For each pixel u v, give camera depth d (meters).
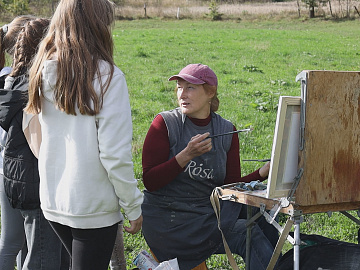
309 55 19.25
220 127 3.37
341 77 2.64
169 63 16.75
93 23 2.59
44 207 2.69
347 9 41.28
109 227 2.65
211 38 24.62
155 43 22.02
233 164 3.42
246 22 40.53
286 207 2.73
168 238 3.28
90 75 2.51
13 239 3.26
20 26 3.27
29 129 2.86
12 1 42.62
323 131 2.64
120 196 2.61
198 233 3.24
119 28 35.81
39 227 2.96
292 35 27.16
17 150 2.93
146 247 4.36
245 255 3.25
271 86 12.84
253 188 3.10
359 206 2.87
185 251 3.26
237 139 3.46
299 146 2.64
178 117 3.33
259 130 8.52
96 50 2.59
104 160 2.53
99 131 2.52
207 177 3.30
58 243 3.04
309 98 2.59
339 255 2.79
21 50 3.01
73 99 2.51
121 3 47.94
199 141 3.11
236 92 11.89
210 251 3.27
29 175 2.89
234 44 22.25
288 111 2.62
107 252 2.69
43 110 2.65
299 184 2.66
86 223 2.57
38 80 2.59
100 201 2.57
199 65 3.29
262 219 3.43
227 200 3.24
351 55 19.73
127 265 4.05
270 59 17.95
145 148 3.29
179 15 42.44
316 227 4.77
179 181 3.29
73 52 2.51
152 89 12.30
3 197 3.20
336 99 2.64
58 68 2.52
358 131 2.72
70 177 2.56
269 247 3.17
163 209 3.33
